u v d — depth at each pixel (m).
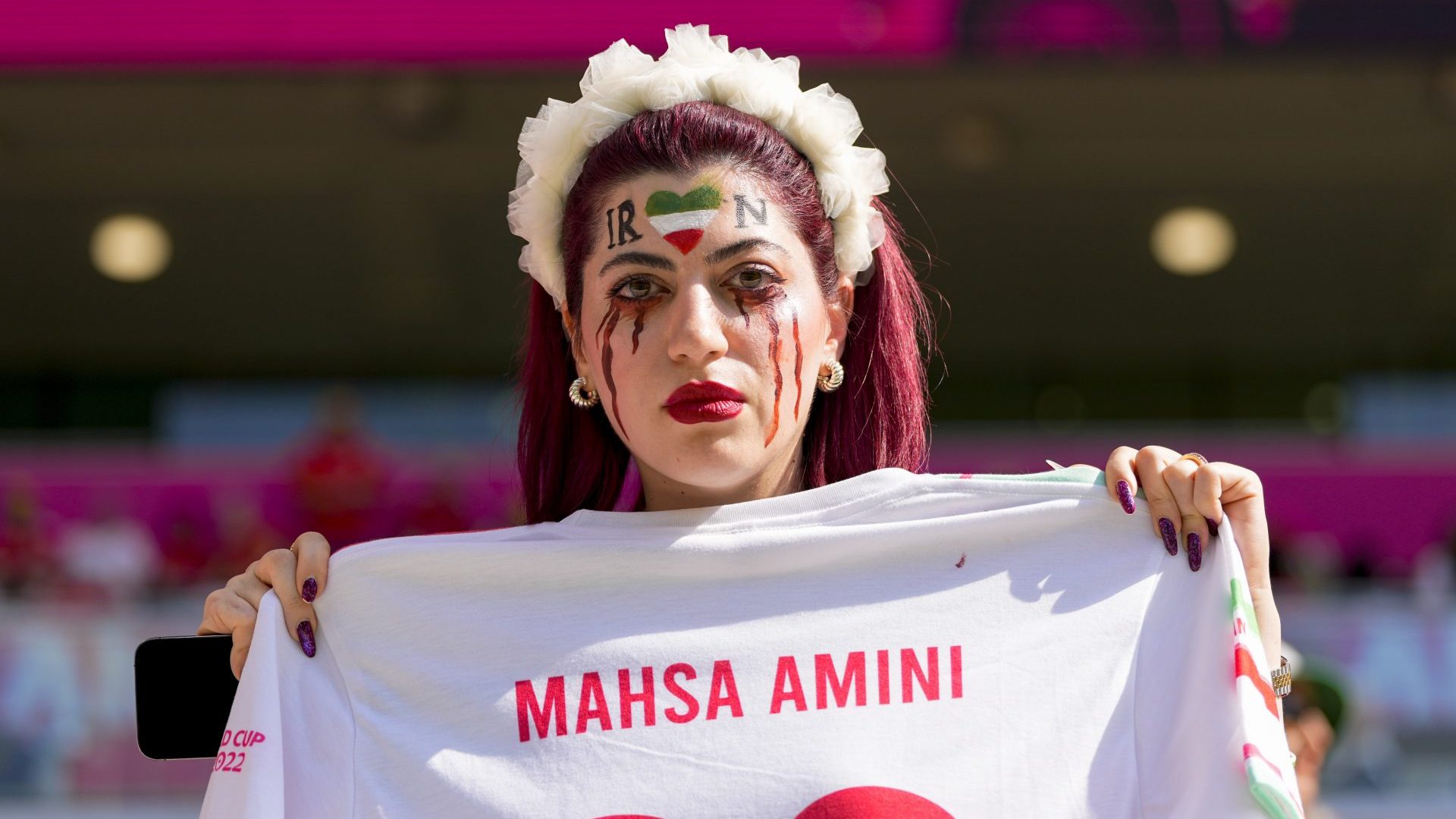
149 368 37.81
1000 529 5.20
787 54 21.97
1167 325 38.62
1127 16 21.62
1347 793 14.09
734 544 5.16
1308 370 38.59
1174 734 4.89
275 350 38.09
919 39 21.83
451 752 4.95
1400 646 14.37
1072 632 5.03
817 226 5.30
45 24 23.12
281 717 5.01
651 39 22.64
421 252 35.47
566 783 4.83
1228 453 28.67
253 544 23.95
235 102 29.55
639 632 5.08
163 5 23.19
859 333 5.62
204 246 35.41
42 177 32.88
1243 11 21.66
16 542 23.72
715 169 5.11
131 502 25.17
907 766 4.81
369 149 31.83
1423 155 32.38
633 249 5.07
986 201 34.84
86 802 14.28
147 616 14.90
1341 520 27.61
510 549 5.20
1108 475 5.23
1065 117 30.95
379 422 37.50
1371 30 21.64
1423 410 38.09
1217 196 34.66
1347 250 36.25
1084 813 4.79
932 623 5.06
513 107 30.09
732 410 4.96
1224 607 4.91
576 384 5.50
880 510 5.23
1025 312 38.34
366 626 5.18
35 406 37.34
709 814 4.73
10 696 14.52
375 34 23.06
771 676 4.97
